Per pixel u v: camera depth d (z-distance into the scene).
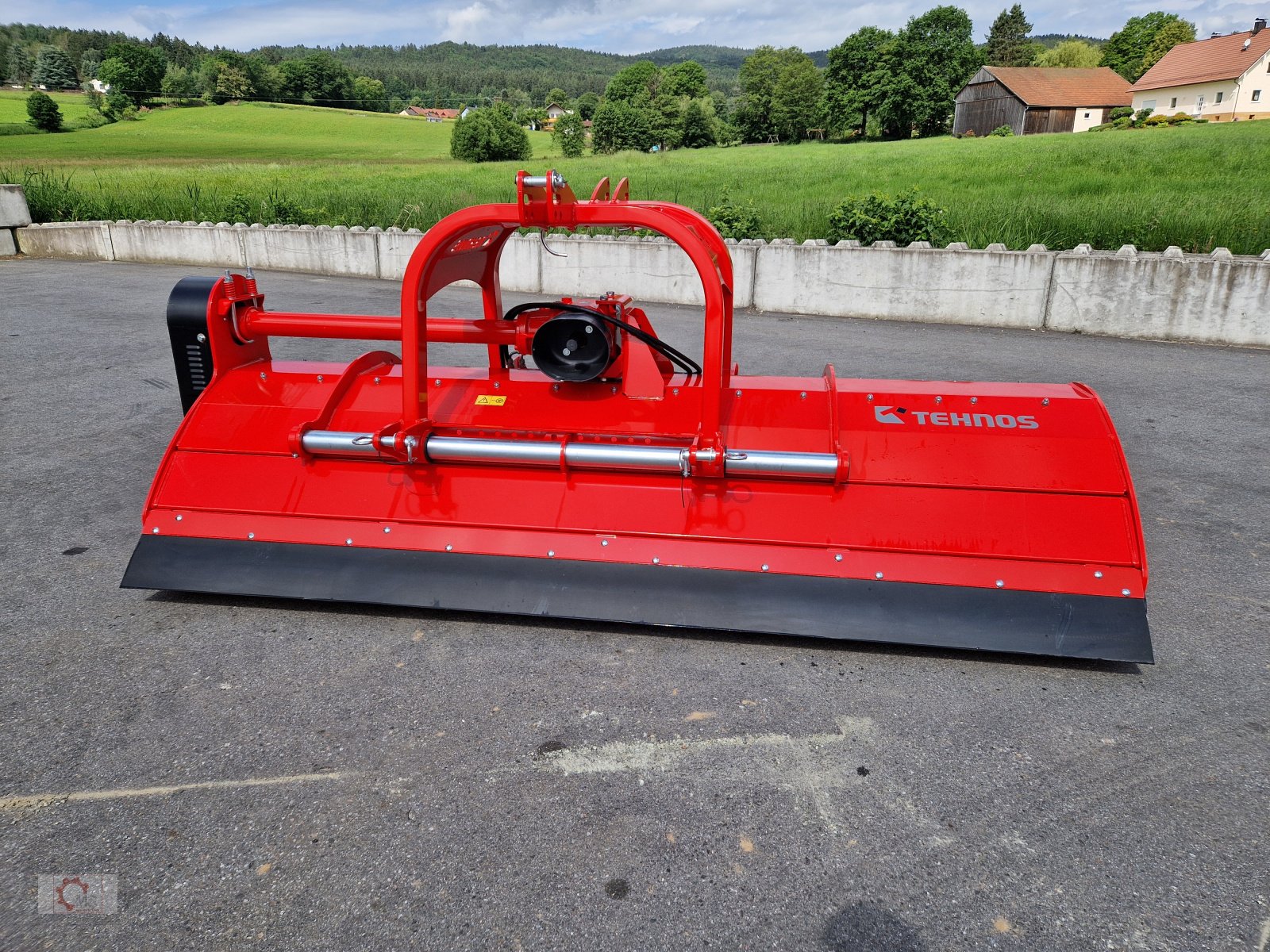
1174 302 10.52
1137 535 3.61
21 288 13.07
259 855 2.65
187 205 18.55
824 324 11.62
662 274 12.99
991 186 21.92
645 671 3.62
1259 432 7.05
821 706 3.40
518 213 3.74
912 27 84.00
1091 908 2.48
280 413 4.29
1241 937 2.38
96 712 3.31
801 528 3.81
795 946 2.35
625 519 3.91
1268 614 4.18
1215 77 69.12
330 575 3.99
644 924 2.42
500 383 4.29
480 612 3.91
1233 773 3.05
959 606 3.62
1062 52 112.75
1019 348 10.20
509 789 2.94
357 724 3.26
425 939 2.37
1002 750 3.16
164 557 4.12
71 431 6.71
